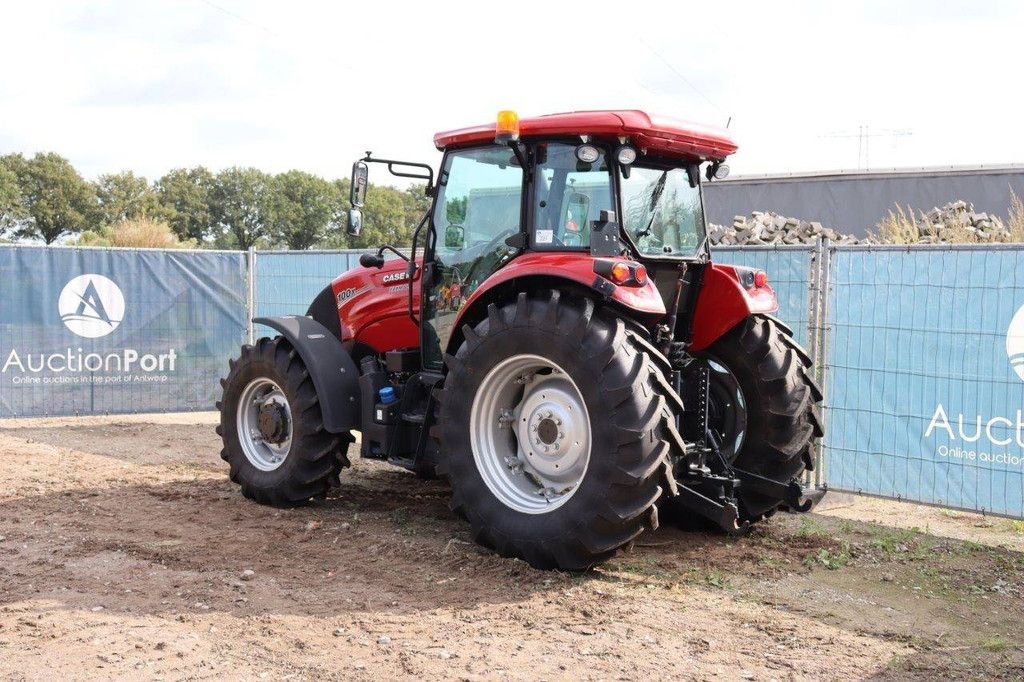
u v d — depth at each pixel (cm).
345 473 769
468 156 585
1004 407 607
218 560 519
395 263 670
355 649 397
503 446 532
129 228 2186
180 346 1042
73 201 5388
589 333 481
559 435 508
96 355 1010
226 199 4959
